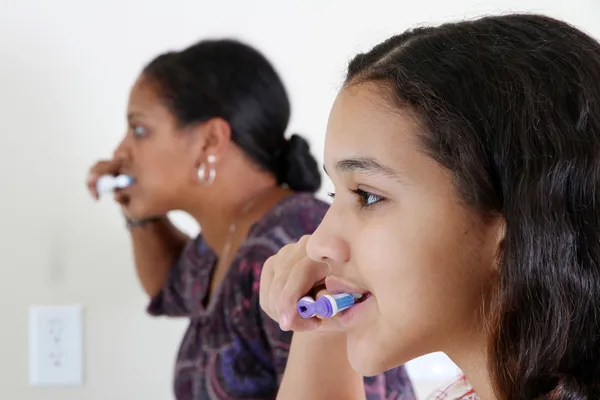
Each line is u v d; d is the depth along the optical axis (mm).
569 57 617
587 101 603
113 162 1262
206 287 1263
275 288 784
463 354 651
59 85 1439
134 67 1433
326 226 655
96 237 1448
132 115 1237
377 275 624
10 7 1433
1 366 1452
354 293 658
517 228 590
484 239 611
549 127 595
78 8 1431
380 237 618
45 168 1447
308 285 750
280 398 866
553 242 590
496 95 603
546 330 593
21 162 1448
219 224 1243
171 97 1200
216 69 1198
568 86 606
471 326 629
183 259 1339
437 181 604
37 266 1448
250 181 1217
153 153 1220
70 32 1435
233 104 1190
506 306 598
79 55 1437
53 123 1443
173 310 1370
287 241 1106
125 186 1255
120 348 1448
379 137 616
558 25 646
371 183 621
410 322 624
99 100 1438
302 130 1396
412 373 1336
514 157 596
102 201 1446
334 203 658
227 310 1131
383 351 640
